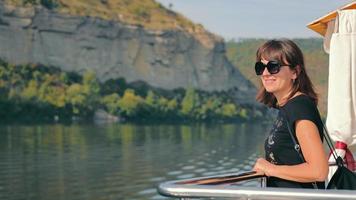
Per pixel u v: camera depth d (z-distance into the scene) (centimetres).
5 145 9762
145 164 7362
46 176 6091
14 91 19462
